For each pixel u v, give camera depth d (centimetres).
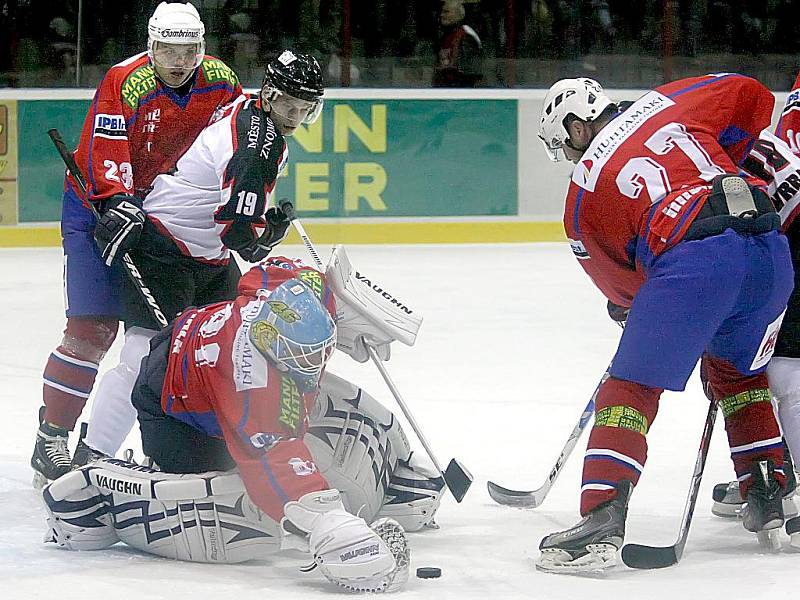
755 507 909
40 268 2512
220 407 814
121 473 855
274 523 833
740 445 927
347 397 912
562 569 838
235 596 773
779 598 784
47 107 2733
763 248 870
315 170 2841
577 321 2016
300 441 813
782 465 922
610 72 3078
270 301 812
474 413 1395
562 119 919
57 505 864
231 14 2952
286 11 2964
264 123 1010
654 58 3088
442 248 2852
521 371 1638
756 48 3106
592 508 845
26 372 1612
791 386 922
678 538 873
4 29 2823
